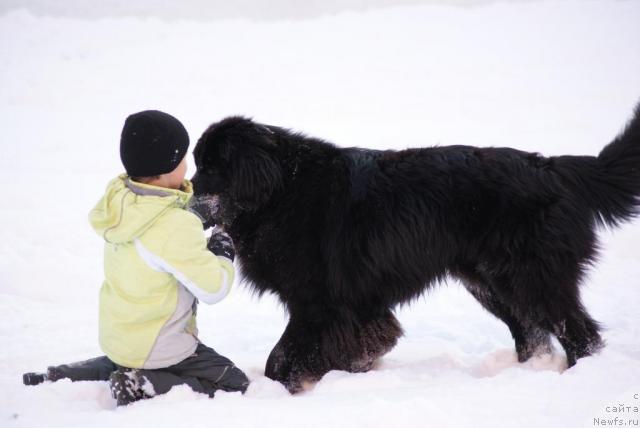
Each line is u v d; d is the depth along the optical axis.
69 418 5.93
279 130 8.38
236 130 8.00
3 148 23.31
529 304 7.74
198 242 6.58
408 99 29.98
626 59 33.78
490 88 30.97
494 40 38.50
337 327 7.84
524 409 5.77
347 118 27.20
